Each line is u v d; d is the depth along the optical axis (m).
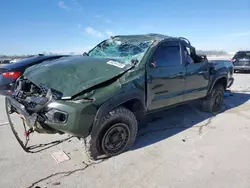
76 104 2.41
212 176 2.51
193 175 2.53
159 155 2.99
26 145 3.03
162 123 4.31
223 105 5.78
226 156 2.98
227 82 5.25
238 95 7.14
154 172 2.59
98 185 2.34
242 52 13.86
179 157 2.94
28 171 2.56
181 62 3.85
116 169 2.64
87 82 2.63
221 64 5.05
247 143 3.40
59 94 2.52
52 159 2.84
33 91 2.85
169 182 2.40
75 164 2.73
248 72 14.44
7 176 2.46
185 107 5.48
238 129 4.02
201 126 4.15
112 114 2.70
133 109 3.17
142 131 3.87
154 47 3.38
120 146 2.97
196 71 4.16
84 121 2.43
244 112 5.15
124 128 2.94
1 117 4.48
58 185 2.32
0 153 2.96
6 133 3.63
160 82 3.37
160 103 3.49
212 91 4.91
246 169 2.66
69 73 2.87
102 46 4.27
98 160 2.83
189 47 4.16
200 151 3.12
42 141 3.35
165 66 3.51
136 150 3.12
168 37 3.77
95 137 2.62
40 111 2.48
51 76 2.87
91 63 3.14
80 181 2.40
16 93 2.92
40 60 5.30
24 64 4.93
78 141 3.36
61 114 2.41
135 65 3.07
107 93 2.60
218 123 4.33
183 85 3.89
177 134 3.74
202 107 5.10
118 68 2.96
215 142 3.43
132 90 2.85
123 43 3.87
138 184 2.37
